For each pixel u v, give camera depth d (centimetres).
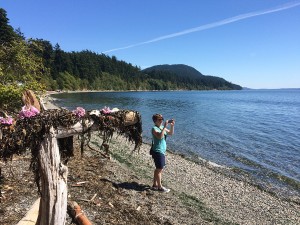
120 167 1219
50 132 326
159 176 1016
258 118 4428
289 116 4872
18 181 807
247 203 1055
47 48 12281
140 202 888
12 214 632
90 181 961
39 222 329
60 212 322
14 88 1298
